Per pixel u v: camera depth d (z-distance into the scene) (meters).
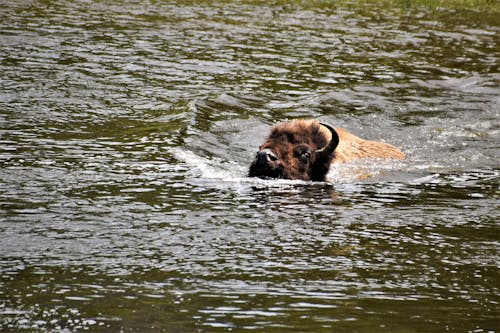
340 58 34.69
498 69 34.03
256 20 42.50
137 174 18.86
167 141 21.75
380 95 28.64
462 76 32.41
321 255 14.15
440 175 20.42
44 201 16.53
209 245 14.43
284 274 13.12
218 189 18.11
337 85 29.97
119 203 16.69
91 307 11.43
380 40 39.22
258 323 10.98
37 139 21.23
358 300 12.06
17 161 19.25
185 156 20.56
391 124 25.27
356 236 15.31
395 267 13.67
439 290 12.65
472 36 41.59
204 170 19.55
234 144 22.14
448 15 47.66
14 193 16.94
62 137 21.64
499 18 47.44
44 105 24.78
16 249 13.80
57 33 35.88
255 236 15.06
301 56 34.66
